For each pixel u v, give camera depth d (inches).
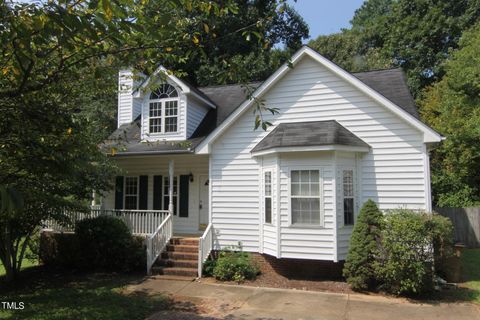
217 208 472.1
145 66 224.8
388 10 1808.6
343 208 398.0
